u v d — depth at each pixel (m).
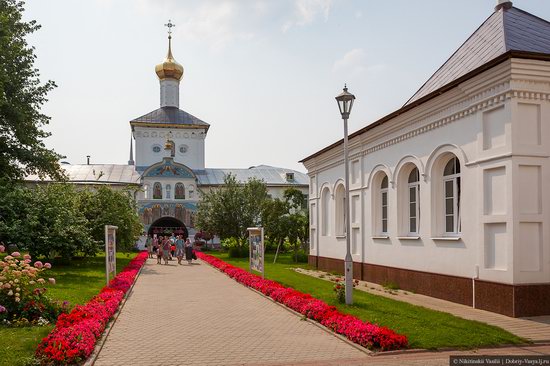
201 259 35.38
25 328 9.40
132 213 31.47
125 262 30.02
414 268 15.46
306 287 16.56
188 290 16.78
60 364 7.33
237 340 9.16
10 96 24.97
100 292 14.42
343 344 8.77
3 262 10.60
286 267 26.56
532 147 11.09
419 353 8.04
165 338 9.38
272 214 32.88
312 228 26.95
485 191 11.95
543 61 10.90
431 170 14.52
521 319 10.53
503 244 11.33
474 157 12.45
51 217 21.16
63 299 13.17
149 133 58.16
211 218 40.09
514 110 11.05
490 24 14.55
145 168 57.69
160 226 54.91
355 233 20.31
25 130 25.84
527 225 11.07
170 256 34.28
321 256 25.25
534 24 13.94
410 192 16.47
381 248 17.84
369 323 9.26
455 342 8.41
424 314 10.94
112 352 8.37
